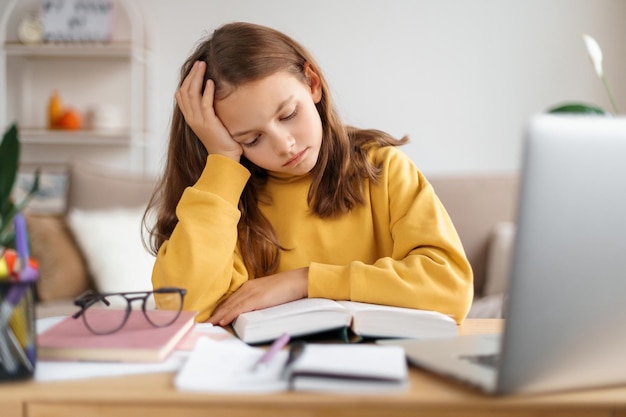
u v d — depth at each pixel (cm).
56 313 232
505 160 356
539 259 58
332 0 360
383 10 359
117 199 280
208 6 367
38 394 62
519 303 58
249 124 109
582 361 61
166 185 133
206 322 106
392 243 122
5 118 376
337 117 123
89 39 371
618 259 60
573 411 60
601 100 348
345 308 89
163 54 373
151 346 72
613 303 60
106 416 61
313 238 125
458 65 356
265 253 124
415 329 89
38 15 384
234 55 110
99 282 254
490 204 262
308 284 104
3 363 65
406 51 359
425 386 64
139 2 370
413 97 360
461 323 102
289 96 108
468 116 357
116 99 381
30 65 385
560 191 57
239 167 116
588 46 156
